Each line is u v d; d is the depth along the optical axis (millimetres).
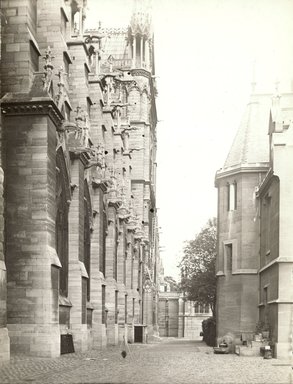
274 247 37156
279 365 26234
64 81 35312
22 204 28375
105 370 21016
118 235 57750
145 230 80500
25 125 28688
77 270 35375
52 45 34781
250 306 47062
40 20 34938
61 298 33406
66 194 35062
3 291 23078
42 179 28422
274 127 38281
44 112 28594
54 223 29438
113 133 58688
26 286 27797
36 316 27578
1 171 23766
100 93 46344
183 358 30312
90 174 43125
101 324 42000
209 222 68500
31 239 28156
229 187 50469
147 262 81250
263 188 42531
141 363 25406
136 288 70750
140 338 67062
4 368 21156
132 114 80812
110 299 49781
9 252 28125
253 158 49781
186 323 115125
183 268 67438
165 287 140000
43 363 23688
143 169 80812
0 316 22719
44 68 29578
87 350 35719
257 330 41375
